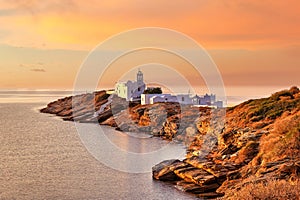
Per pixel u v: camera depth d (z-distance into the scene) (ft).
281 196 87.10
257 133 178.91
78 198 141.79
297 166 112.98
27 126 483.10
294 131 144.56
